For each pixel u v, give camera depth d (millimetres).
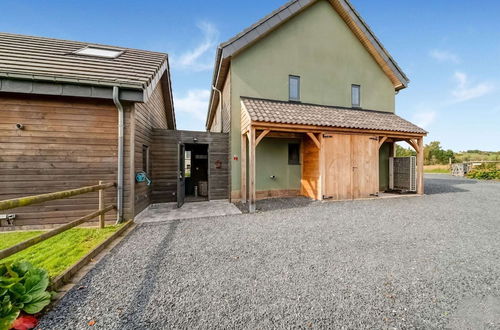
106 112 5051
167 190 7680
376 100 10070
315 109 8367
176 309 2076
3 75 4074
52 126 4746
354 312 2021
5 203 2213
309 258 3189
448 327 1836
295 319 1930
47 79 4281
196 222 5180
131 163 5168
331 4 9312
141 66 5906
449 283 2506
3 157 4527
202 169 10523
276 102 8266
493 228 4582
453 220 5188
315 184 8000
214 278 2645
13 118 4562
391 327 1837
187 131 7910
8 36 6031
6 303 1794
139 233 4387
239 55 8094
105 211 4617
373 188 8242
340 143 7828
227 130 8906
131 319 1942
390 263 3016
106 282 2555
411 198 8062
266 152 8508
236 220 5328
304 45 8922
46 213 4734
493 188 10445
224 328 1826
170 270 2850
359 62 9797
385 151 10164
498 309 2062
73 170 4871
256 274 2734
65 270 2637
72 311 2043
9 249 2061
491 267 2891
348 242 3814
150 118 7359
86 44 6926
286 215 5770
